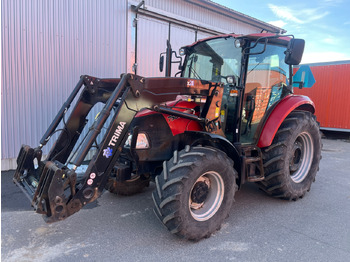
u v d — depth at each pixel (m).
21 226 2.91
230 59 3.43
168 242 2.66
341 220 3.22
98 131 2.41
